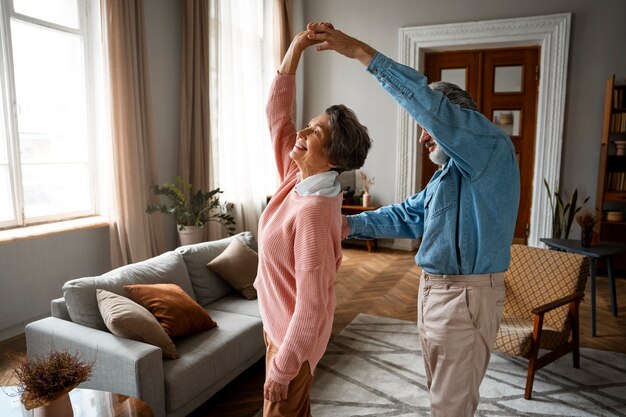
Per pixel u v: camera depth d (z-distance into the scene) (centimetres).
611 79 459
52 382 118
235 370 226
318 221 112
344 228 156
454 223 132
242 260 286
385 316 352
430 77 593
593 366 270
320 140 118
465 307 132
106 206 384
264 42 582
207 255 287
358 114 611
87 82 372
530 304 279
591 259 322
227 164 500
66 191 367
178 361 196
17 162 323
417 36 560
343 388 241
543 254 281
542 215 530
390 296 404
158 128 421
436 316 137
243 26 526
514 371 264
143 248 378
